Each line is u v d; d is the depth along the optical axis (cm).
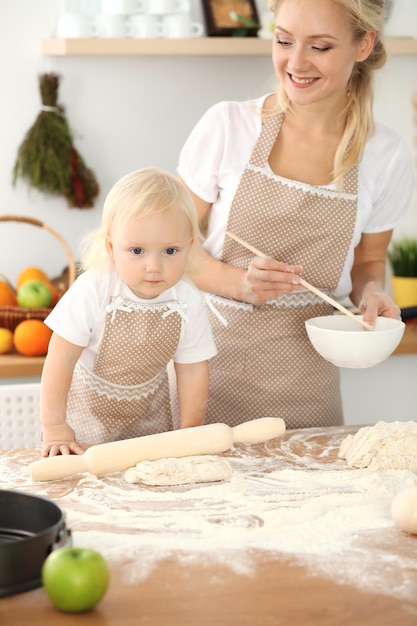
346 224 216
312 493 157
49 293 294
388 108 341
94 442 202
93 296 189
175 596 119
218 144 216
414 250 326
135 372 195
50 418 185
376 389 313
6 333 287
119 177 329
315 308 220
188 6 304
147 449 166
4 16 310
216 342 222
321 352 198
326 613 116
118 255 181
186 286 196
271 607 117
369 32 202
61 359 188
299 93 199
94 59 319
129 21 301
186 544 134
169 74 325
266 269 204
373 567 128
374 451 171
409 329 315
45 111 312
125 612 115
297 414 222
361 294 227
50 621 113
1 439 228
